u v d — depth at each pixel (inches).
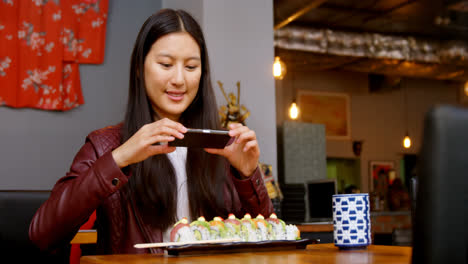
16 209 87.0
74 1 155.7
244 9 165.6
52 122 153.8
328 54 347.3
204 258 36.4
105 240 48.5
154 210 47.9
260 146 162.6
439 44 381.4
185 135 41.6
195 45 49.9
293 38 332.5
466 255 20.6
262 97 165.6
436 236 20.6
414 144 517.7
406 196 403.2
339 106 482.3
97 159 45.5
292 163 277.9
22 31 148.3
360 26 392.8
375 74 489.7
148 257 38.2
